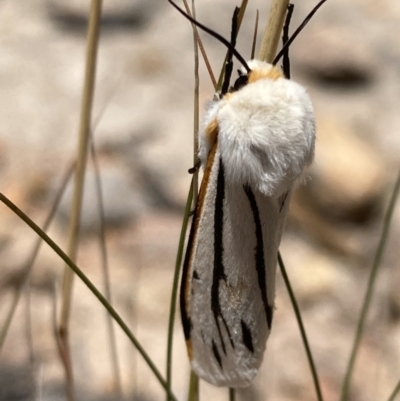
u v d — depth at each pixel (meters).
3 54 0.57
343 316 0.33
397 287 0.34
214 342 0.17
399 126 0.51
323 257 0.38
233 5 0.63
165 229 0.37
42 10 0.64
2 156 0.44
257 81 0.16
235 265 0.17
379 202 0.42
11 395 0.24
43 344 0.27
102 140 0.46
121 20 0.61
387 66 0.57
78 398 0.25
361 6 0.66
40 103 0.51
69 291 0.20
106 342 0.29
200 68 0.56
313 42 0.57
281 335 0.31
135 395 0.25
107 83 0.54
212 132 0.16
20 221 0.36
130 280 0.33
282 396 0.27
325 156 0.41
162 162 0.44
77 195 0.20
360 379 0.28
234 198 0.16
